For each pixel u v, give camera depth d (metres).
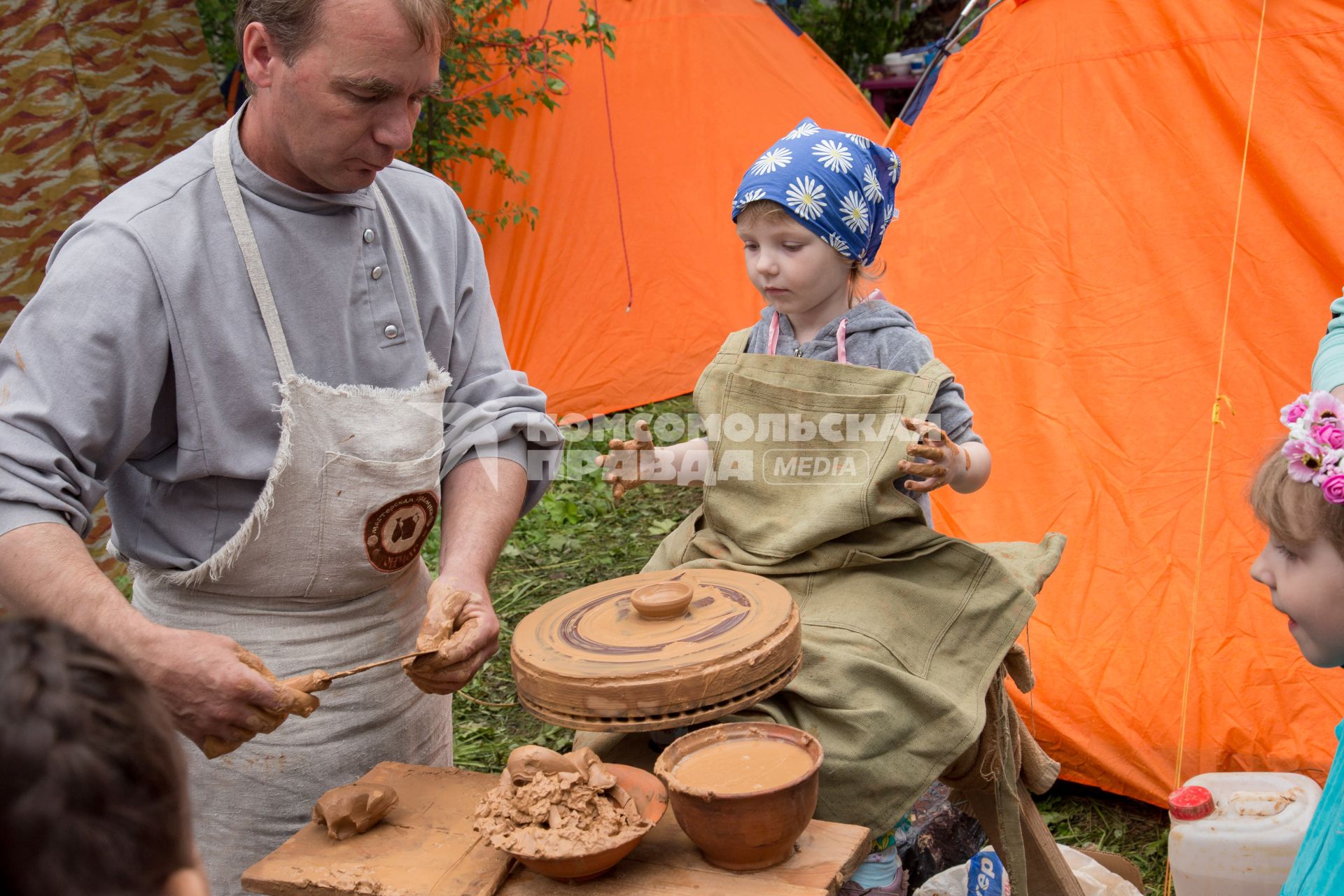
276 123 1.73
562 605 1.82
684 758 1.56
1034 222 4.16
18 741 0.71
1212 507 3.46
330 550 1.92
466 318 2.16
